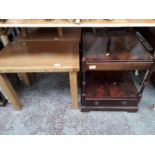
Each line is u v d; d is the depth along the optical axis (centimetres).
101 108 120
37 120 119
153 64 90
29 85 146
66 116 120
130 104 117
